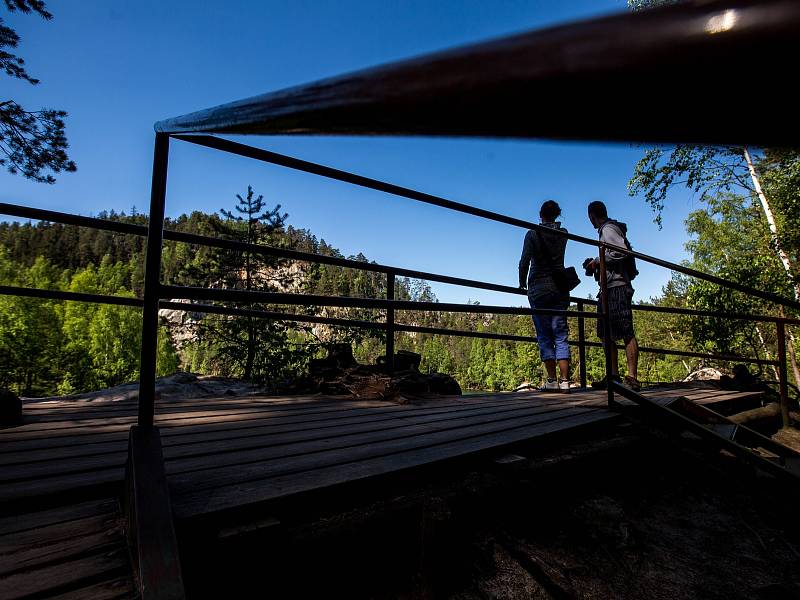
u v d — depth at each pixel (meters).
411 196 2.82
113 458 1.76
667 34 0.12
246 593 1.25
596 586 1.85
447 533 1.55
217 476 1.54
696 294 12.05
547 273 4.40
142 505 1.11
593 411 3.10
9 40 8.41
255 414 2.90
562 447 2.50
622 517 2.33
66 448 1.92
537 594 1.69
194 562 1.17
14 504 1.34
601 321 4.21
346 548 1.42
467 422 2.66
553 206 4.38
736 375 6.17
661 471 2.94
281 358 11.98
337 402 3.62
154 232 1.49
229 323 12.76
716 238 15.91
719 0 0.11
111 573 1.07
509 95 0.17
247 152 2.16
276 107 0.40
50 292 2.48
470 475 1.91
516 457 2.00
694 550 2.26
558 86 0.14
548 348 4.54
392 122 0.25
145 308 1.46
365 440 2.13
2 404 2.38
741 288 3.89
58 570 1.07
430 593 1.50
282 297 1.61
